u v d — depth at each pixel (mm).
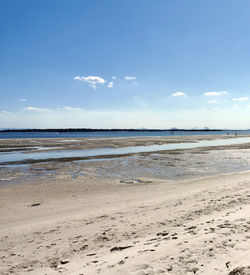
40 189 15609
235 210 8133
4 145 50031
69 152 36656
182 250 4676
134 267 4211
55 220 9297
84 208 11102
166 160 27703
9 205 12062
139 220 8398
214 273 3670
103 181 17922
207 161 26953
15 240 7465
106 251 5898
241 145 47594
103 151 38062
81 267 4945
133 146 47094
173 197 12070
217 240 5012
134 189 15305
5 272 5441
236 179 16562
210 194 11820
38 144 52906
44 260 5930
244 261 3873
